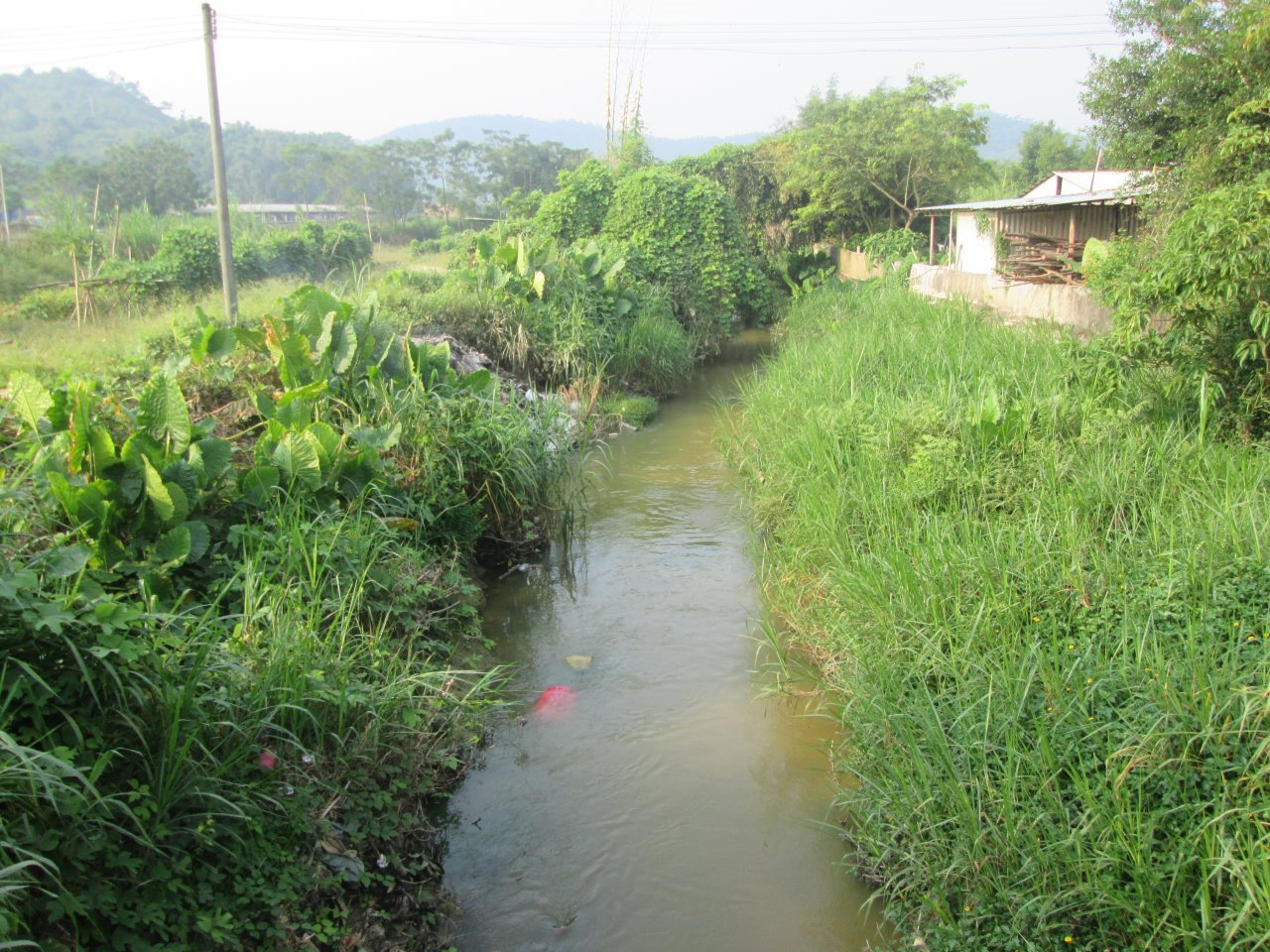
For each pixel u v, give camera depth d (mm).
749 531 8781
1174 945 3139
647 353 15742
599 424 12867
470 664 6242
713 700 5918
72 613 3355
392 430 7156
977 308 14203
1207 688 3650
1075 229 15359
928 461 6750
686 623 7031
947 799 3967
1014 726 4004
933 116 26547
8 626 3238
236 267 23250
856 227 30328
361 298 12156
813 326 18516
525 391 12289
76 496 4859
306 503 6285
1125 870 3379
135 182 51000
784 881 4344
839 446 8078
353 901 3877
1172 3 10320
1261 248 6418
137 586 4855
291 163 71500
